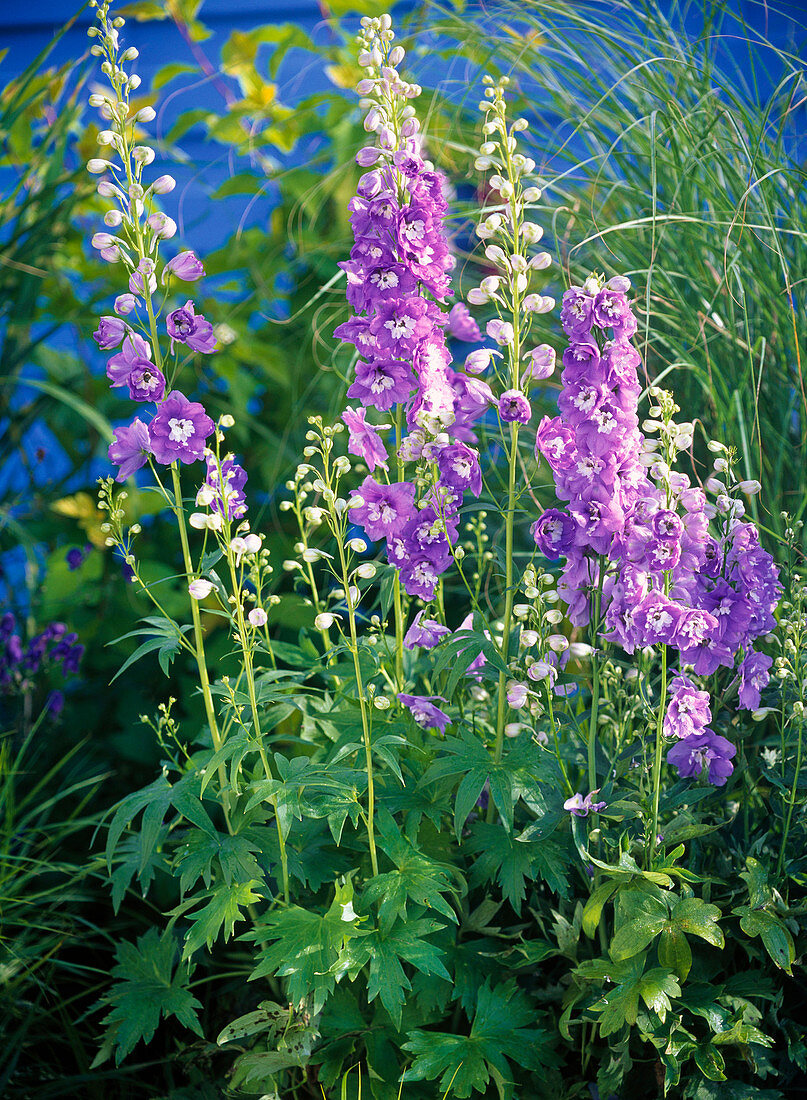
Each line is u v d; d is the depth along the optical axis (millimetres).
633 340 2625
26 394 3852
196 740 2137
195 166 3809
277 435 3625
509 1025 1840
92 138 3695
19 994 2326
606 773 1953
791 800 1876
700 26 3225
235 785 1801
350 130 3482
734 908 1823
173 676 3250
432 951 1735
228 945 2402
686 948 1703
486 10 2951
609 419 1662
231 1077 2037
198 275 1871
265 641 2090
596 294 1632
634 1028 1899
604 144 2773
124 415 3658
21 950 2318
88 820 2584
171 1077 2215
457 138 3018
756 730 2268
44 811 2826
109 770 3098
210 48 4328
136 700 3176
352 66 3564
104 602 3385
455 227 2979
